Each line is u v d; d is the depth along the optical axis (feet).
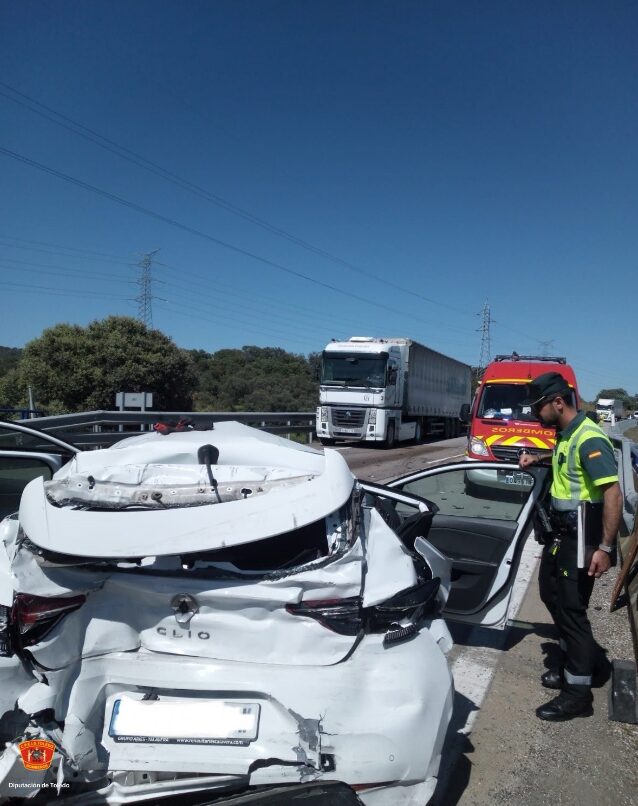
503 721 12.84
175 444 10.19
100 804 7.74
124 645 8.27
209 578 8.23
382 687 8.04
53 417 40.65
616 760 11.60
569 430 12.78
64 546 7.91
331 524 8.91
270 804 7.49
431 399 96.78
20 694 7.93
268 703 7.93
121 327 121.60
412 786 8.00
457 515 15.47
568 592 12.78
